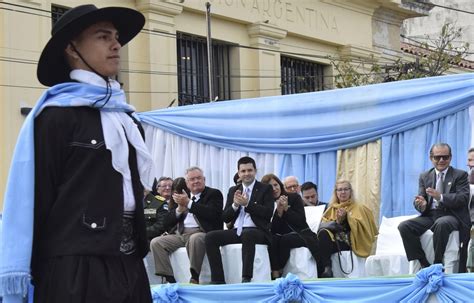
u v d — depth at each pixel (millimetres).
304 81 20969
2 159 14922
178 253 8953
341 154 10336
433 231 8016
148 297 3531
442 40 24812
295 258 8531
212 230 8945
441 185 8352
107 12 3443
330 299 7316
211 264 8414
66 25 3402
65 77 3609
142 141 3545
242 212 8578
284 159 10727
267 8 19812
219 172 11242
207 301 7668
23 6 15289
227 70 19344
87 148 3359
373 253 9195
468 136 9531
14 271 3238
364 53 22297
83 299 3271
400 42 24094
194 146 11445
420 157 9797
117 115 3480
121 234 3381
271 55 19812
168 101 17641
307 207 9492
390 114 9977
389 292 7137
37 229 3355
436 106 9680
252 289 7531
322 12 21234
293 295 7383
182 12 18125
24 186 3299
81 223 3312
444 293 6957
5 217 3291
